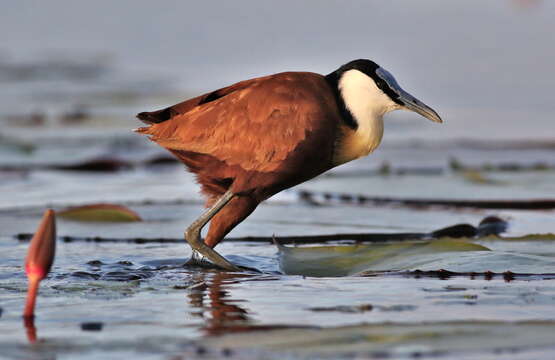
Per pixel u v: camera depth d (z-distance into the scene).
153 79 29.61
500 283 9.45
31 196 15.84
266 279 9.91
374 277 9.89
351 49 30.52
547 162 18.88
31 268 7.73
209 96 11.21
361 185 16.58
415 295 8.94
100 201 15.23
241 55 30.88
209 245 11.18
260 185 11.00
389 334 7.41
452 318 7.95
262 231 12.88
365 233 12.69
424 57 30.19
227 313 8.30
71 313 8.30
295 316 8.14
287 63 28.92
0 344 7.33
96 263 10.72
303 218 13.84
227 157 10.88
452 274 9.88
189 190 16.47
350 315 8.12
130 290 9.34
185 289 9.39
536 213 14.19
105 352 7.12
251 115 10.79
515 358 6.85
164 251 11.52
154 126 11.12
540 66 29.33
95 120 24.61
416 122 24.45
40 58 33.59
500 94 26.41
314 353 6.96
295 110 10.80
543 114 24.31
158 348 7.19
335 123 11.02
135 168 19.48
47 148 21.39
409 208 14.73
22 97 27.97
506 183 16.59
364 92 11.17
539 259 10.28
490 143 21.23
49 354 7.08
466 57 30.50
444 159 19.53
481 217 13.85
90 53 34.22
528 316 8.02
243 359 6.88
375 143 11.34
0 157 20.20
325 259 10.62
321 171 11.26
